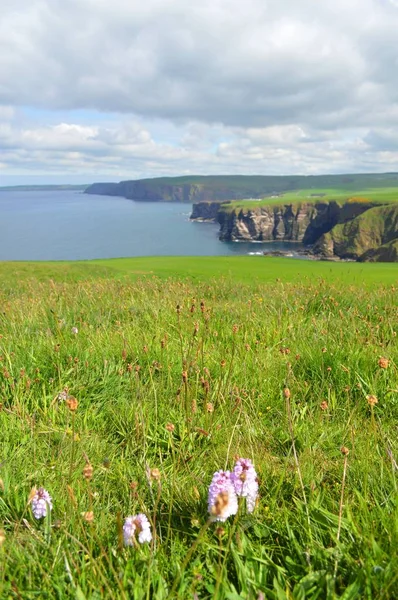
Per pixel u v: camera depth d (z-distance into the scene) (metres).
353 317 6.98
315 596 2.14
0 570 2.23
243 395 4.41
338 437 3.87
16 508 2.86
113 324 7.38
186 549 2.52
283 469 3.33
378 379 4.64
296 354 5.31
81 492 3.02
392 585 2.11
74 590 2.13
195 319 6.70
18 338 6.07
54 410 4.17
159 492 2.47
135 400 4.30
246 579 2.20
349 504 2.79
